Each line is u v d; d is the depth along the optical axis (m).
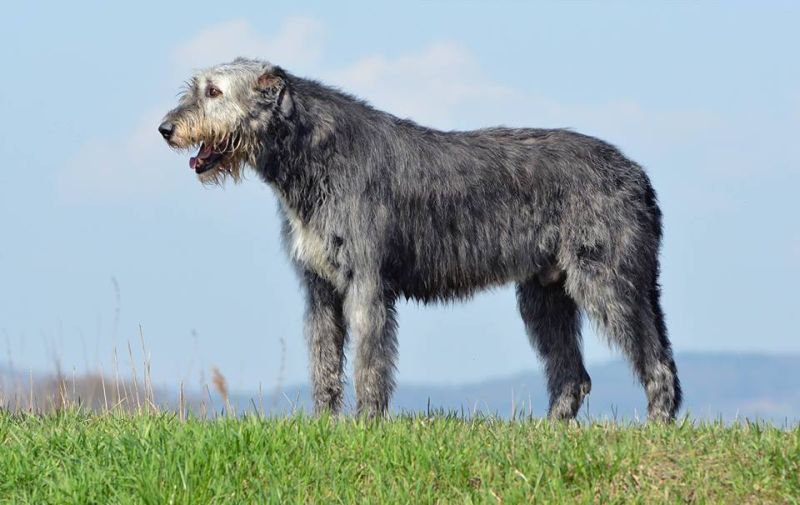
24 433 11.37
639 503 9.20
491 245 13.45
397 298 13.13
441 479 9.77
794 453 9.80
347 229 12.66
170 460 10.03
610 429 11.27
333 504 9.42
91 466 10.24
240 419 11.19
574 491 9.50
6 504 9.65
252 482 9.82
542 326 14.56
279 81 12.84
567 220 13.62
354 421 11.35
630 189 13.86
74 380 13.28
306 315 13.27
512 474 9.67
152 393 12.98
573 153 13.73
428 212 13.14
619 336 13.66
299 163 12.76
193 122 12.84
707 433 10.78
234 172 13.13
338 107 12.96
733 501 9.27
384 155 12.96
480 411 12.50
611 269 13.62
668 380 13.84
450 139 13.53
